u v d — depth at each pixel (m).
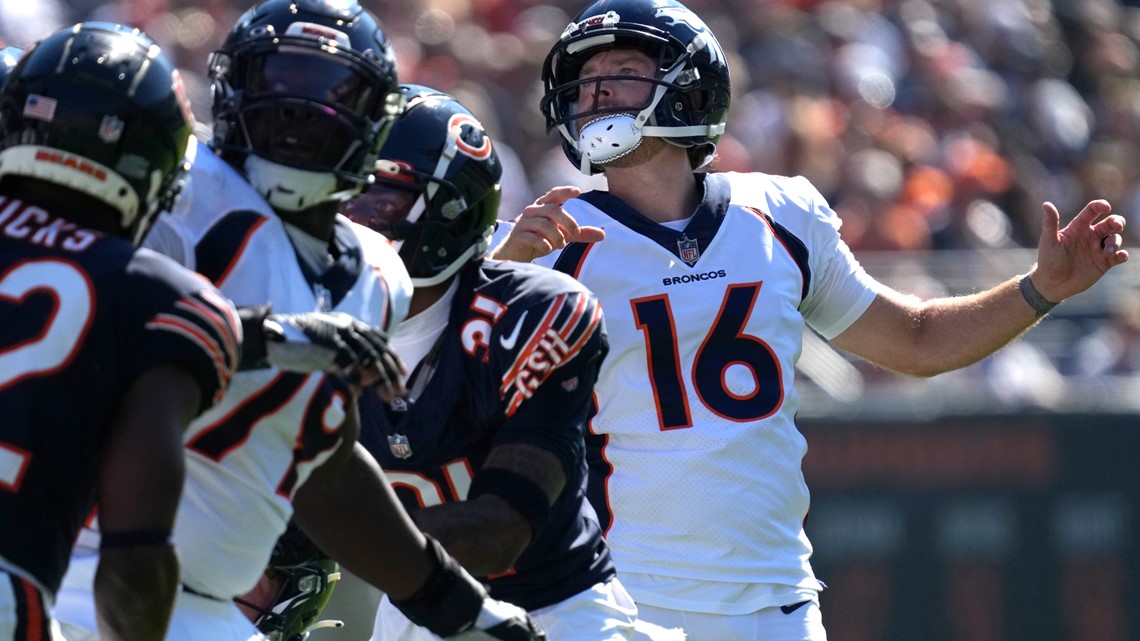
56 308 8.02
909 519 26.88
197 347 8.05
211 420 8.92
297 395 9.03
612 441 13.88
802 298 14.59
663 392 13.84
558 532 11.64
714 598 13.62
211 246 9.16
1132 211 42.56
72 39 8.56
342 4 9.78
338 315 8.64
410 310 11.56
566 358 11.14
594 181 34.44
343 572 17.05
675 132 14.23
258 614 12.39
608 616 11.89
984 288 32.12
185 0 39.34
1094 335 30.08
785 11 41.53
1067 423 26.91
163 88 8.62
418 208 11.44
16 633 7.76
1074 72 46.38
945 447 26.97
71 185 8.44
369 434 11.66
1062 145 43.41
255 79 9.55
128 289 8.10
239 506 9.11
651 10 14.25
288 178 9.49
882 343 15.27
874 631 26.73
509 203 34.41
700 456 13.70
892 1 43.44
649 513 13.70
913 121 40.50
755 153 37.44
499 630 9.96
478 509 10.59
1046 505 26.81
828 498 26.95
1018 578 26.77
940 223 37.53
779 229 14.52
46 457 7.91
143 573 7.87
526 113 37.97
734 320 14.01
